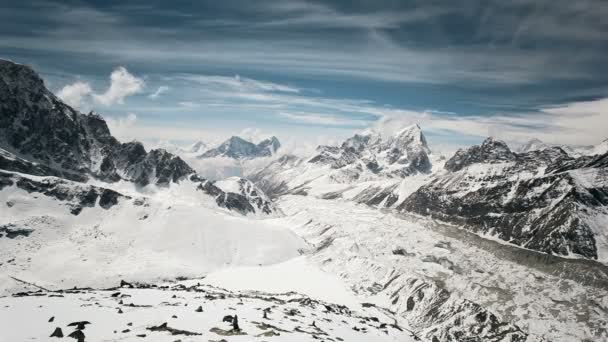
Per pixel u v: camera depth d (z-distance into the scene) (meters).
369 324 110.75
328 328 81.12
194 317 65.06
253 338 54.34
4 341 47.12
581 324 173.00
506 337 137.50
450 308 155.75
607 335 163.38
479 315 148.38
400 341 98.38
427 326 151.00
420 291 173.25
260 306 90.44
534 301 197.38
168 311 69.44
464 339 139.50
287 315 83.25
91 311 65.75
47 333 51.00
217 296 108.62
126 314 64.50
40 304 71.00
